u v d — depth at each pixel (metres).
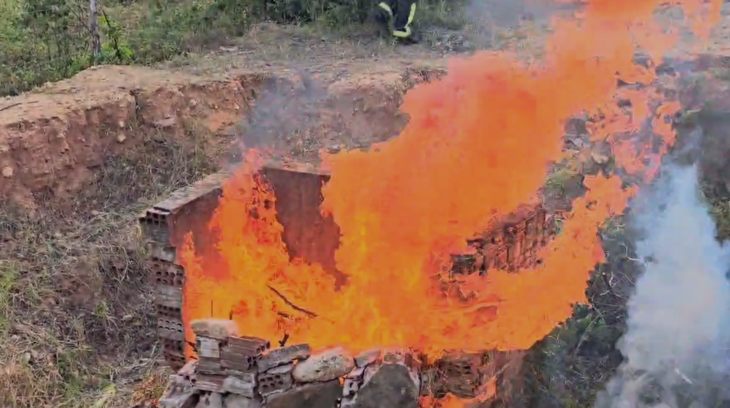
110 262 7.52
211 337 4.72
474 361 5.18
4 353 6.30
